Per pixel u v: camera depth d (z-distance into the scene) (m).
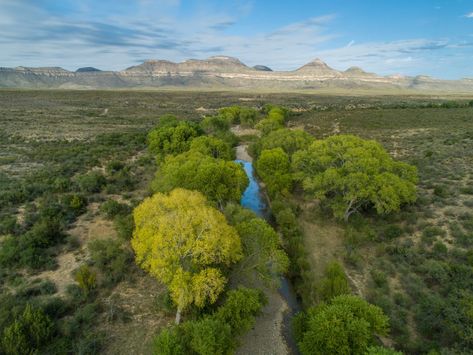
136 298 23.45
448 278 23.47
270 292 26.59
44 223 29.64
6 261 25.50
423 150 54.41
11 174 47.19
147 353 19.16
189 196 25.23
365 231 31.97
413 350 18.94
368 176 32.25
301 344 18.52
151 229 21.16
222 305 21.11
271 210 41.09
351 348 16.89
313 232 34.97
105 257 26.42
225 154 48.19
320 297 24.02
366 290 25.12
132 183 45.59
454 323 19.42
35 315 19.08
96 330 20.41
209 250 19.80
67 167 51.31
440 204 33.62
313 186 35.09
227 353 17.45
